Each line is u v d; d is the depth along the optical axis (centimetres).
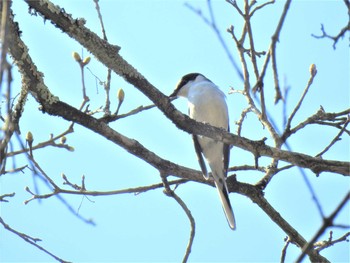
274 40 483
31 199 822
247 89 586
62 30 743
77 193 845
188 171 888
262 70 504
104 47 759
